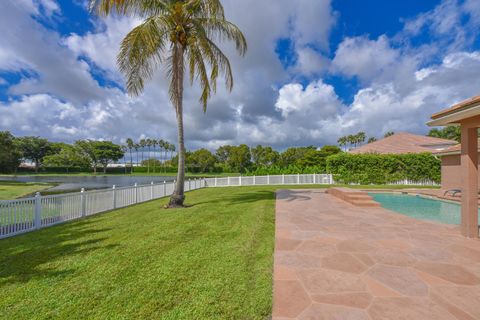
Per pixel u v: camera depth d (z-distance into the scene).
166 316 2.45
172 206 9.34
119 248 4.60
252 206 9.44
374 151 25.11
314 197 12.39
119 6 7.88
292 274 3.41
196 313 2.50
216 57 9.99
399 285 3.05
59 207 6.95
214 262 3.87
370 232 5.70
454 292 2.86
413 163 20.38
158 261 3.93
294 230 5.87
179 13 8.80
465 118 5.13
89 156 76.94
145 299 2.78
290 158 53.22
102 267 3.71
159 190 12.81
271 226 6.28
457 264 3.73
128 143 87.38
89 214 8.02
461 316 2.38
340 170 21.56
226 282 3.19
